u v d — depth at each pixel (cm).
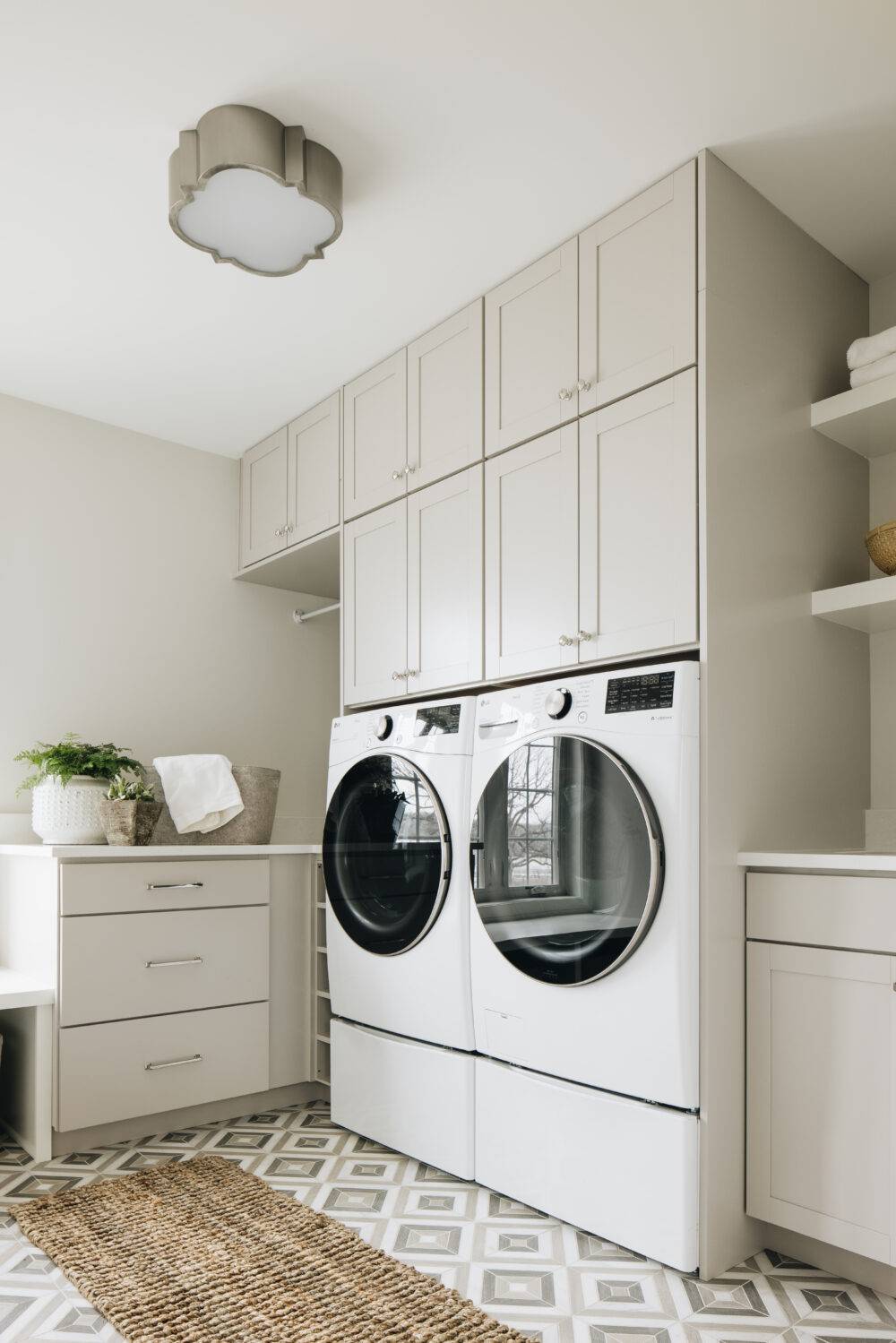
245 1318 167
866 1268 183
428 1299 175
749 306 214
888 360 218
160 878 274
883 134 201
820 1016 188
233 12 168
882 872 180
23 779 316
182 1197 221
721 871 196
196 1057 275
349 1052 273
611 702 207
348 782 280
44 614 327
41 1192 226
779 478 219
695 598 199
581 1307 174
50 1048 251
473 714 246
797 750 219
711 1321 170
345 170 211
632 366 217
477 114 194
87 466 342
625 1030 196
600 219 229
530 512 240
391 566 288
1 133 199
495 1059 229
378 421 300
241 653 375
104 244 238
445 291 261
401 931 253
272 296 263
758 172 213
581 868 206
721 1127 191
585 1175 203
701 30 173
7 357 298
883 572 226
